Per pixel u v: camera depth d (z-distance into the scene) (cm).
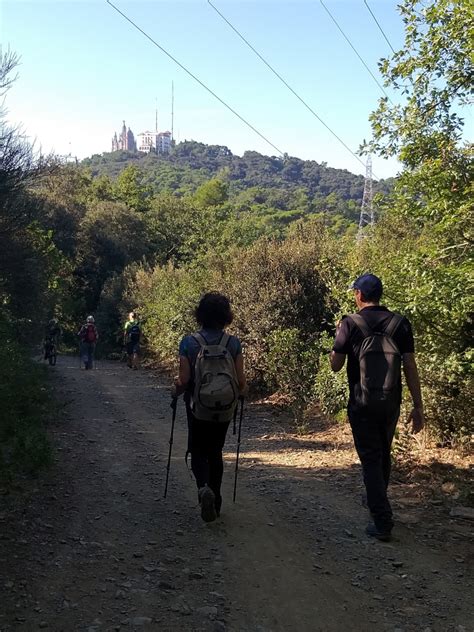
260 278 1178
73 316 3628
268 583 370
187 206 5072
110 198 5356
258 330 1132
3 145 1130
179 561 397
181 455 714
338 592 360
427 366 643
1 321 1071
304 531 459
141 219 4466
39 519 460
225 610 334
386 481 464
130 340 1920
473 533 455
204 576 376
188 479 602
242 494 556
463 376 631
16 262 1249
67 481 572
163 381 1543
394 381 439
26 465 586
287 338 1057
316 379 949
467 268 583
